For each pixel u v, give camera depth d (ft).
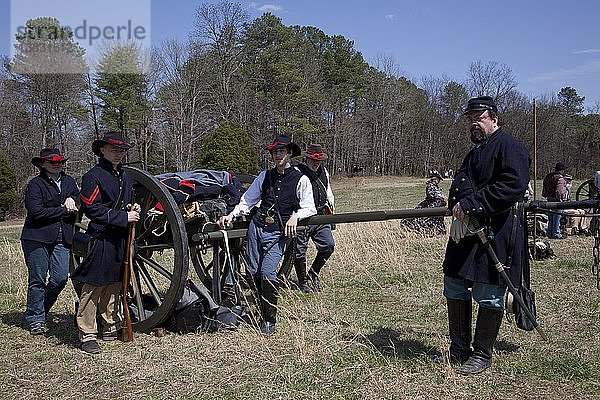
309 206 17.30
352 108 210.38
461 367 14.75
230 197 19.84
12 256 35.45
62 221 18.93
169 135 131.54
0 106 126.31
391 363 15.25
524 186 13.58
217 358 15.88
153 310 19.11
